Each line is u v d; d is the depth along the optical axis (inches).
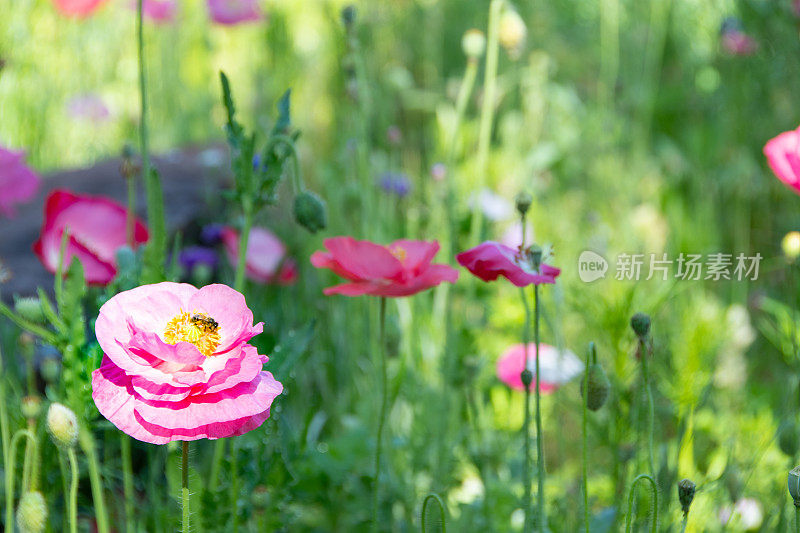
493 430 73.0
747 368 80.5
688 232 105.5
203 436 55.5
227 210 102.2
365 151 73.9
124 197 98.3
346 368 80.6
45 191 99.6
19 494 63.1
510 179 113.0
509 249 60.5
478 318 82.8
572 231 108.3
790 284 68.4
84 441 58.7
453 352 69.4
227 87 62.7
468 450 70.6
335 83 139.1
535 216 104.3
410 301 74.5
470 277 74.6
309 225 63.9
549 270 60.3
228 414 55.3
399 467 72.2
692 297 86.0
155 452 68.6
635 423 67.2
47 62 120.6
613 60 130.0
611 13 139.8
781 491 66.1
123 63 134.3
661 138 131.5
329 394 77.4
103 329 55.8
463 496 71.7
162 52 140.6
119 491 67.8
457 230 74.7
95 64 131.0
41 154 116.5
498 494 69.4
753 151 118.6
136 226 67.6
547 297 74.6
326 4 138.8
